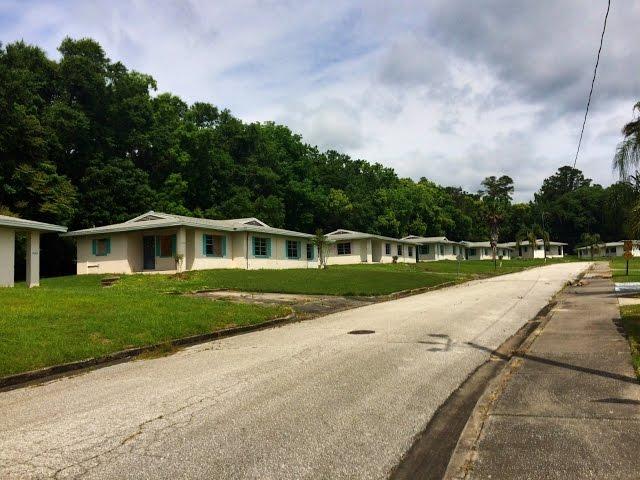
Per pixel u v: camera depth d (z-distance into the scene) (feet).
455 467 13.67
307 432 16.31
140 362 29.12
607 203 64.75
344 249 157.17
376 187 250.98
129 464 14.15
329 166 226.79
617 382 21.20
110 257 97.81
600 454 14.11
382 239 160.66
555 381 21.75
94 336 32.63
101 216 116.98
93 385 23.85
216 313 42.96
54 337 30.96
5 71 102.68
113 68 134.51
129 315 38.75
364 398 19.89
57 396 22.08
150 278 80.84
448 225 270.46
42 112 117.60
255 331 40.14
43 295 45.98
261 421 17.44
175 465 14.02
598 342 30.12
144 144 135.03
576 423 16.56
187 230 96.53
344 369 24.80
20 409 20.27
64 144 118.21
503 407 18.49
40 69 122.62
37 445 15.81
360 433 16.20
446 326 38.52
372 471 13.52
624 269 131.64
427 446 15.16
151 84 150.82
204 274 85.40
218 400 20.12
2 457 14.88
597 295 61.82
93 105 128.88
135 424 17.54
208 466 13.91
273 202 169.17
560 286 80.07
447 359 26.91
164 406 19.62
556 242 314.35
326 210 205.36
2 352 27.25
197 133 156.46
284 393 20.81
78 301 43.14
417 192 257.55
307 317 47.78
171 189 143.23
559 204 338.95
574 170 385.91
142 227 92.17
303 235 121.19
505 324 39.83
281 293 65.82
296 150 206.18
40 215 105.70
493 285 84.79
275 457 14.42
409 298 64.23
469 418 17.44
